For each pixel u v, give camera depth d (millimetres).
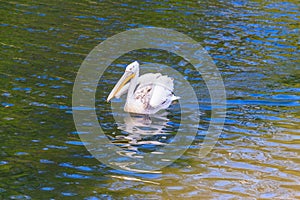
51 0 21875
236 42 18109
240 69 15562
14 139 10750
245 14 21797
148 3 22516
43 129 11266
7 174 9438
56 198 8727
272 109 12891
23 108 12203
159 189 9133
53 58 15508
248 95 13711
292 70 15680
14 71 14320
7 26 18094
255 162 10227
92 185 9203
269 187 9289
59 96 13008
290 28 20109
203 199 8828
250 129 11742
